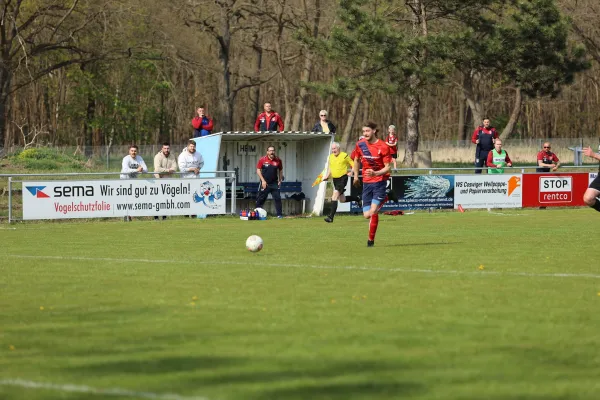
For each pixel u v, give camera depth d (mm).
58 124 120438
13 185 53250
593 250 25266
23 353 11977
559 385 10203
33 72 98625
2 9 83562
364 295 16688
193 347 12266
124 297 16656
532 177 47469
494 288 17562
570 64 67875
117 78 108500
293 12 91000
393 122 144750
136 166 41781
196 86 118688
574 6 93500
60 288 17875
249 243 24391
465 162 80688
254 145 46656
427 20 72438
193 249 26016
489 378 10516
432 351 11906
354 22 65562
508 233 31766
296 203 47406
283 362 11336
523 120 152375
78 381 10453
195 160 42156
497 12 72875
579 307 15289
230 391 9961
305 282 18531
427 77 65062
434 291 17172
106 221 39562
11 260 23188
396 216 42375
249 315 14648
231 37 97062
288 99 102125
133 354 11859
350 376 10625
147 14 86000
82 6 86375
